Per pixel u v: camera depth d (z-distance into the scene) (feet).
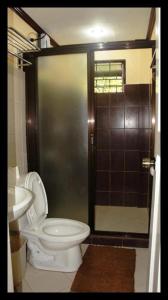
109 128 12.52
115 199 12.71
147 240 8.48
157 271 3.54
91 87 8.48
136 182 12.49
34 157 8.95
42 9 7.57
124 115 12.33
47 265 7.13
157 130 3.95
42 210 7.37
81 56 8.47
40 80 8.84
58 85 8.71
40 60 8.79
